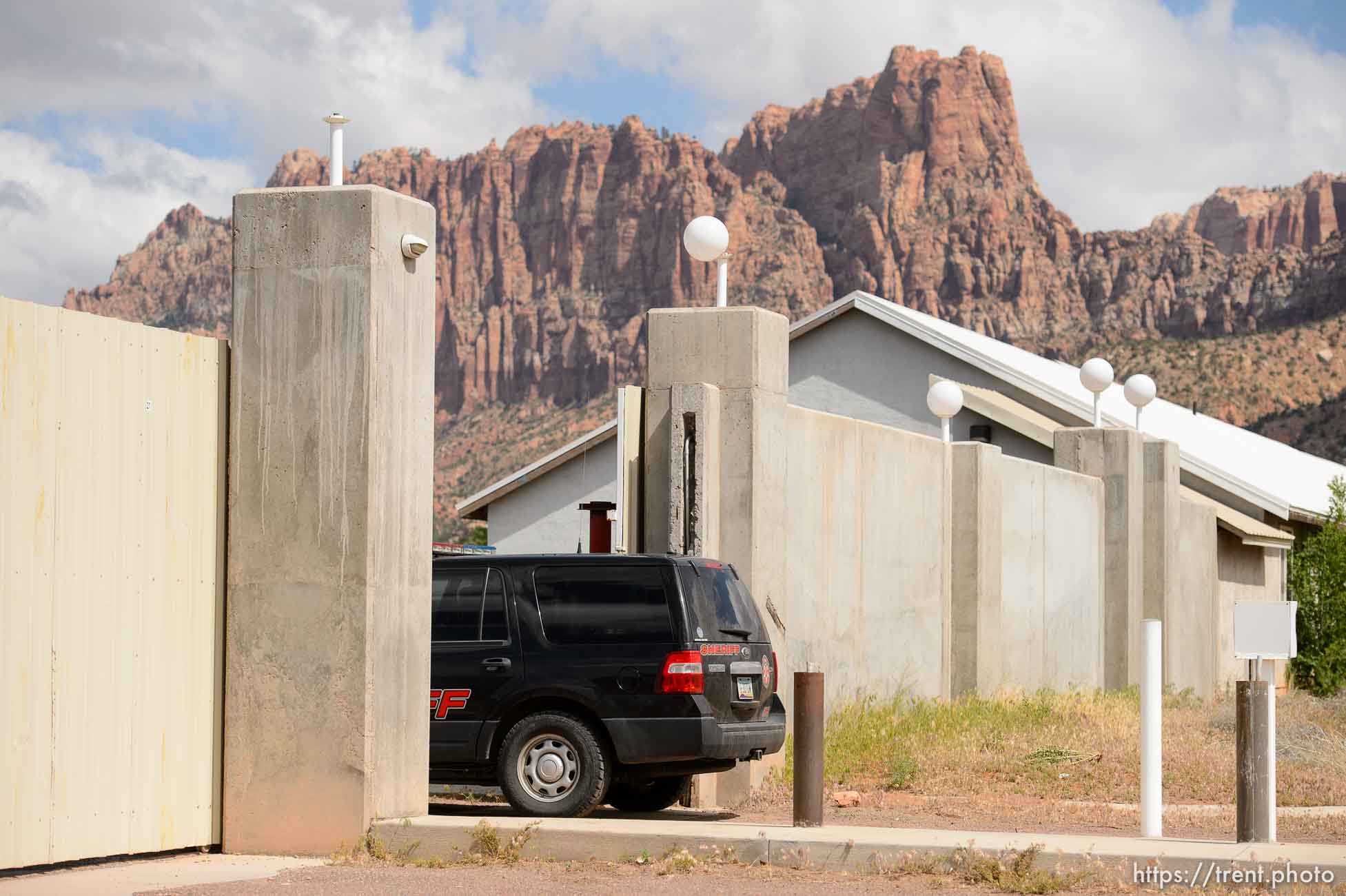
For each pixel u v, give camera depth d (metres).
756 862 10.20
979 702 20.88
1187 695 27.12
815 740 11.22
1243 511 36.03
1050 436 31.31
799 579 17.02
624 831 10.36
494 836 10.38
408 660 11.16
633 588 12.17
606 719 11.91
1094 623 27.50
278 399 10.91
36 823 9.39
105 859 10.08
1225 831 13.14
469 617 12.43
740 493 15.05
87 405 9.85
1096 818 13.73
